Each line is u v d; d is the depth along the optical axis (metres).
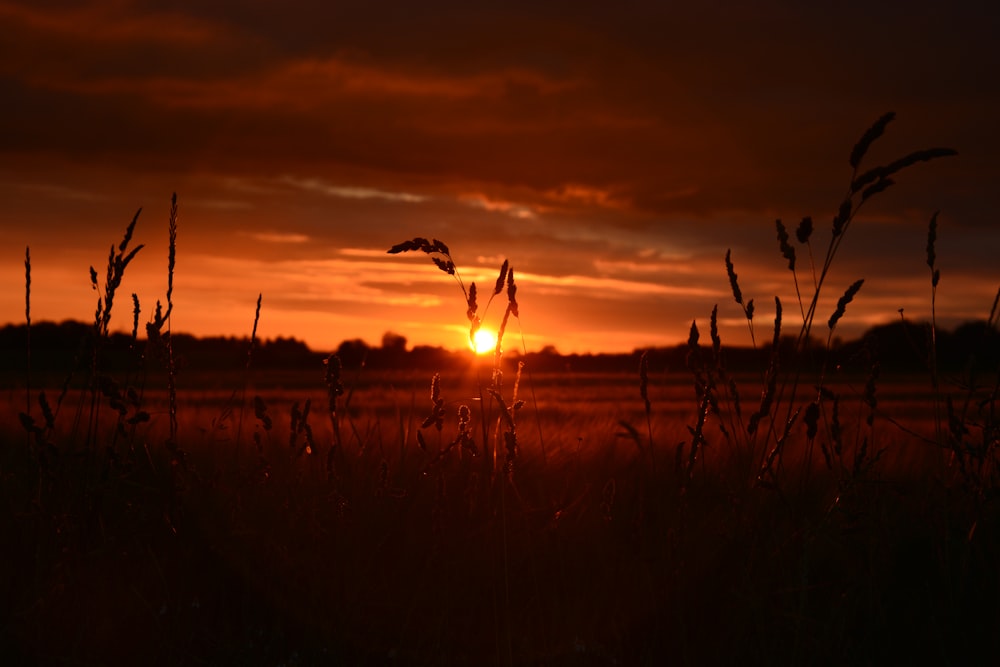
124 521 3.54
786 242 3.02
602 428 8.18
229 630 3.17
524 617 3.39
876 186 2.89
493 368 3.19
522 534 3.66
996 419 3.22
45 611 3.08
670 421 8.83
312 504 3.54
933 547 3.38
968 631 3.05
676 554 3.23
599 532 3.92
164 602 3.27
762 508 3.30
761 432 6.05
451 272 3.09
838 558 3.51
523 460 5.20
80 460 4.03
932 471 3.88
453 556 3.54
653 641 3.11
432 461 3.50
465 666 3.09
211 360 74.88
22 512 3.47
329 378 3.53
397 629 3.28
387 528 3.65
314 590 3.33
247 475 3.72
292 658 3.07
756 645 2.99
